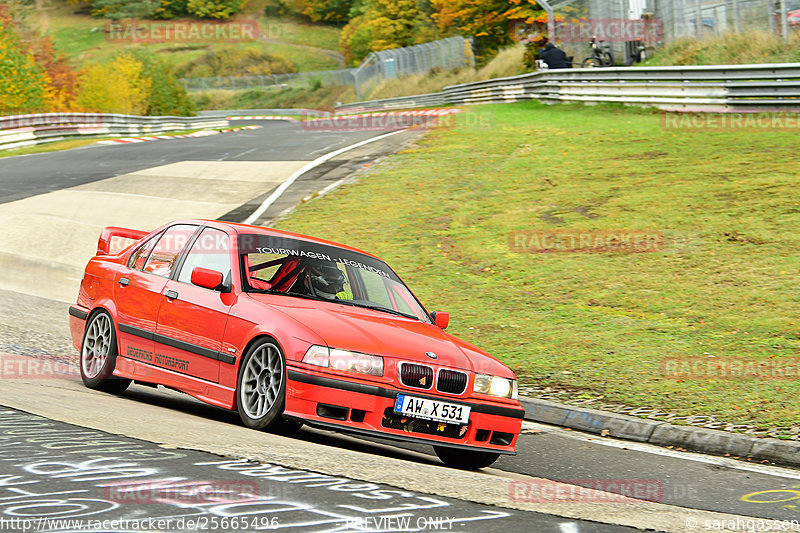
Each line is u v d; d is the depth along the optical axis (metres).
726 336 22.19
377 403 11.86
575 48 78.00
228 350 12.98
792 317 23.08
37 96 108.38
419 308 15.05
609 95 61.56
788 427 15.90
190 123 127.50
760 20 59.31
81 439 10.01
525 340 22.84
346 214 38.06
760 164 38.31
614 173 40.28
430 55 143.62
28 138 76.00
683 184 36.81
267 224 36.94
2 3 132.75
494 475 12.50
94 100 140.75
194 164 53.53
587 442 16.06
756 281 26.00
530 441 15.89
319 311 13.00
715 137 44.78
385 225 36.00
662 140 45.84
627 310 24.94
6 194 44.69
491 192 39.94
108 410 12.41
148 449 9.80
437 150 50.97
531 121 59.50
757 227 30.61
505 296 27.08
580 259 29.84
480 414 12.52
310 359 11.85
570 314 24.97
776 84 47.59
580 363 20.80
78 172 52.34
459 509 8.56
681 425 16.33
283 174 48.16
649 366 20.31
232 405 12.80
